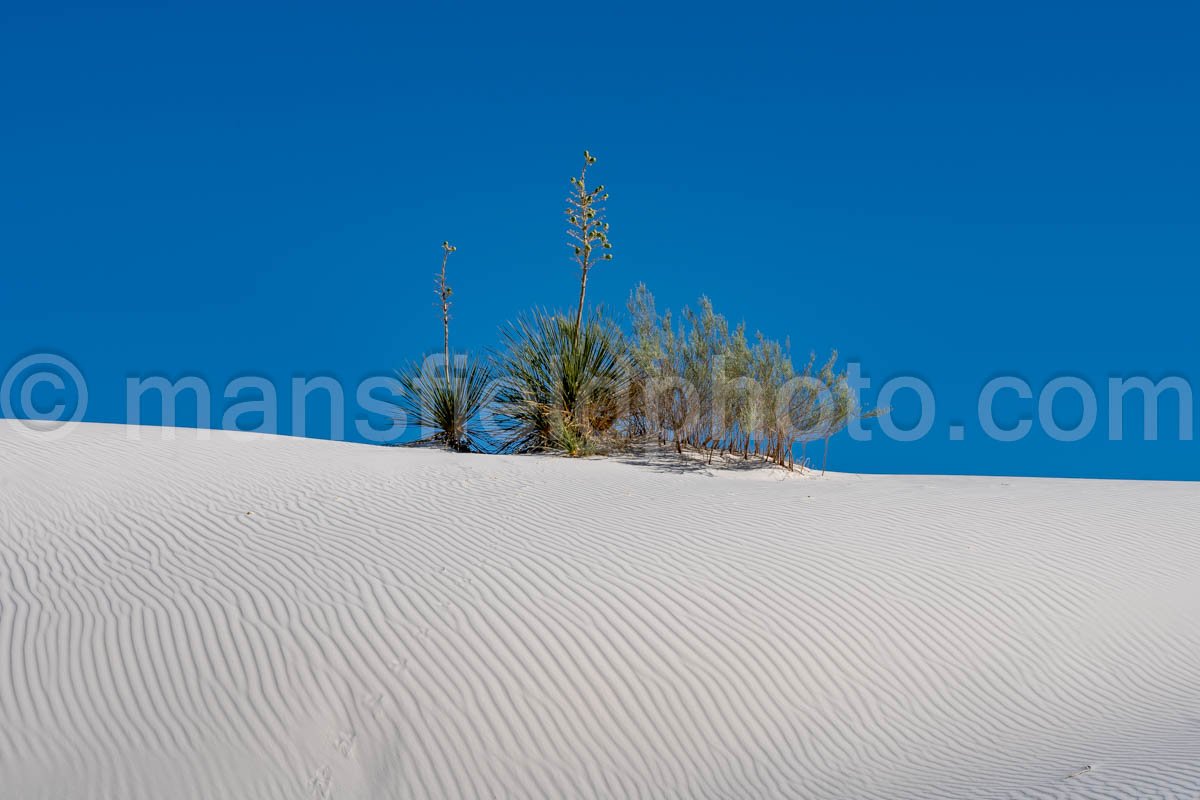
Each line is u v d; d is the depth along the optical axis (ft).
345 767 21.81
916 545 33.06
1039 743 24.44
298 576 28.35
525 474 41.37
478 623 25.71
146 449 40.98
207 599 26.99
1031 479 48.26
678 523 33.88
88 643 25.18
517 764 22.22
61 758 21.83
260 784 21.31
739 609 27.37
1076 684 27.07
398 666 24.09
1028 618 29.27
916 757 23.72
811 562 30.73
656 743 23.15
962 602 29.43
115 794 20.94
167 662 24.45
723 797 22.04
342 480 38.37
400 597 26.91
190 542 31.19
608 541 31.53
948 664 26.94
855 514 36.35
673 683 24.48
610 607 26.81
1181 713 25.93
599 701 23.80
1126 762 22.50
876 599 28.84
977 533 34.83
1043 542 34.45
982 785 22.12
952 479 47.55
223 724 22.63
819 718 24.50
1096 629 29.30
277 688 23.52
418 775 21.72
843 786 22.50
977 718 25.38
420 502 35.81
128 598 27.27
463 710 23.09
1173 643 29.27
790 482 43.70
